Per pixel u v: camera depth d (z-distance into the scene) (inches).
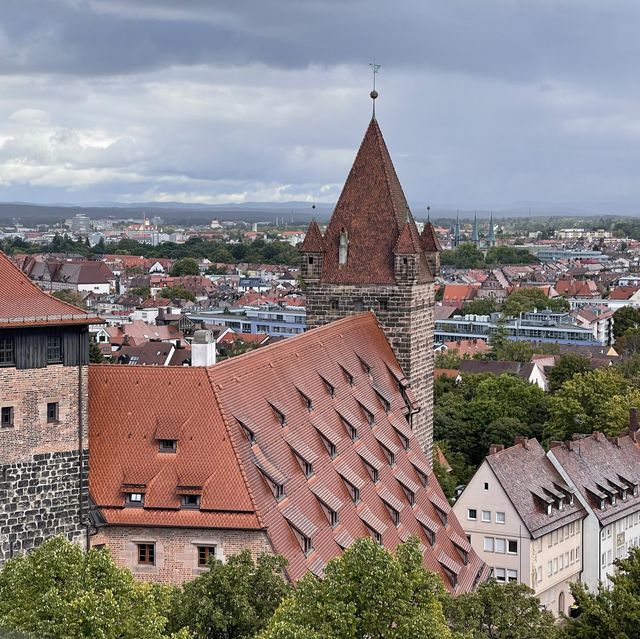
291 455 3599.9
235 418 3393.2
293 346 4143.7
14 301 3031.5
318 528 3491.6
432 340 5521.7
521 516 5482.3
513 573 5531.5
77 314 3080.7
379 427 4441.4
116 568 2605.8
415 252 5162.4
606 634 3371.1
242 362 3666.3
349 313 5280.5
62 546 2625.5
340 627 2524.6
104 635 2379.4
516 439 6176.2
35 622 2384.4
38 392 3041.3
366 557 2632.9
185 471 3245.6
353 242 5280.5
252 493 3216.0
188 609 2768.2
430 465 4852.4
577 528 5940.0
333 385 4224.9
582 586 3668.8
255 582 2861.7
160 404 3353.8
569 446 6176.2
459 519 5620.1
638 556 3609.7
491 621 3358.8
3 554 3009.4
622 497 6230.3
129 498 3233.3
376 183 5300.2
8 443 2999.5
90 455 3284.9
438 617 2716.5
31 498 3048.7
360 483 3929.6
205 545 3201.3
